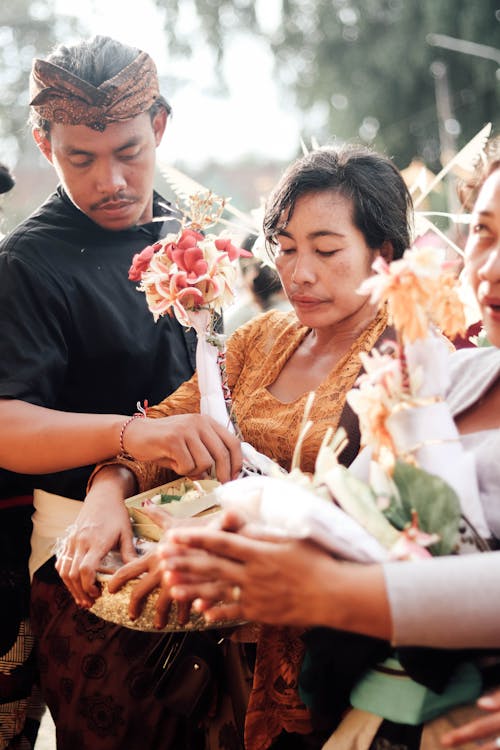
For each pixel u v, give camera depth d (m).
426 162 12.88
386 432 1.54
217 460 1.95
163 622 1.70
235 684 2.00
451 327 1.54
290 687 1.89
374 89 13.13
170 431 1.97
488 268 1.53
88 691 2.21
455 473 1.52
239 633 1.95
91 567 1.85
